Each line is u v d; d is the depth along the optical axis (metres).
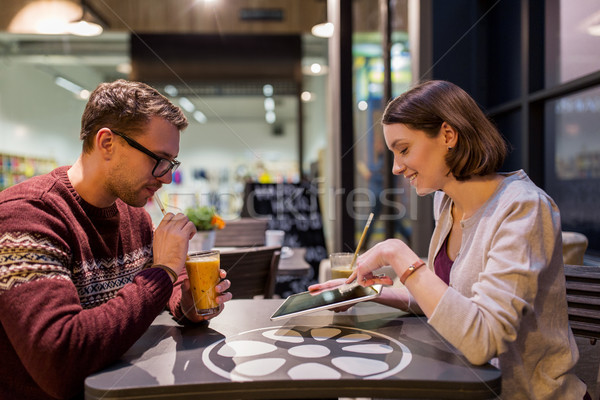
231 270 1.91
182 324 1.10
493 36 3.18
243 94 8.27
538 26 2.66
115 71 10.03
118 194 1.05
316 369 0.79
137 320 0.88
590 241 2.39
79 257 1.02
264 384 0.74
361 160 4.46
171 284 0.97
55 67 9.24
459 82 3.23
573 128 2.47
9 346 0.90
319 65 7.53
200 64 6.70
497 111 3.11
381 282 1.12
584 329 1.20
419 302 0.93
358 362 0.83
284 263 2.48
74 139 11.41
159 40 6.63
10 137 8.36
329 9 3.33
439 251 1.31
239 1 5.57
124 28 5.57
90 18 5.20
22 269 0.84
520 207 0.97
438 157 1.08
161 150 1.03
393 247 1.01
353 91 3.23
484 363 0.83
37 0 5.01
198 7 5.54
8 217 0.90
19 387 0.91
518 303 0.86
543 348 1.01
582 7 2.33
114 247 1.16
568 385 1.03
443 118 1.05
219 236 3.23
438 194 1.37
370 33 4.46
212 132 13.16
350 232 3.24
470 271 1.05
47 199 0.98
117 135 1.01
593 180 2.34
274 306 1.26
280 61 6.77
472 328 0.84
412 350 0.90
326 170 5.49
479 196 1.12
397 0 3.49
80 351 0.79
